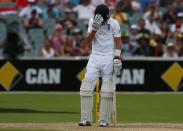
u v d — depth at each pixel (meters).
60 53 66.88
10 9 72.75
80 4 74.88
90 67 34.25
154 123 38.09
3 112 45.34
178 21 71.12
